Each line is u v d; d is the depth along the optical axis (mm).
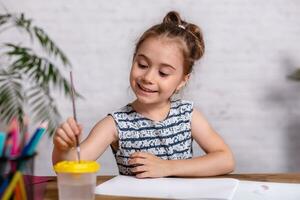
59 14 2555
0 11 2547
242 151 2643
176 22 1346
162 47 1215
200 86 2600
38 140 739
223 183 1017
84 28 2562
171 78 1232
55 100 2551
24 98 2221
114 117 1353
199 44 1331
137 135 1362
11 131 731
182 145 1404
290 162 2646
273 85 2623
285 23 2602
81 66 2580
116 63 2580
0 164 700
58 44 2562
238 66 2607
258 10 2588
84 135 2598
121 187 992
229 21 2586
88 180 796
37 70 2068
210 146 1398
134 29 2566
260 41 2604
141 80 1228
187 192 944
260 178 1120
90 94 2588
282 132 2646
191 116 1417
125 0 2557
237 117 2625
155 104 1371
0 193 699
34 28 2215
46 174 2553
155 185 1012
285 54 2613
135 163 1111
